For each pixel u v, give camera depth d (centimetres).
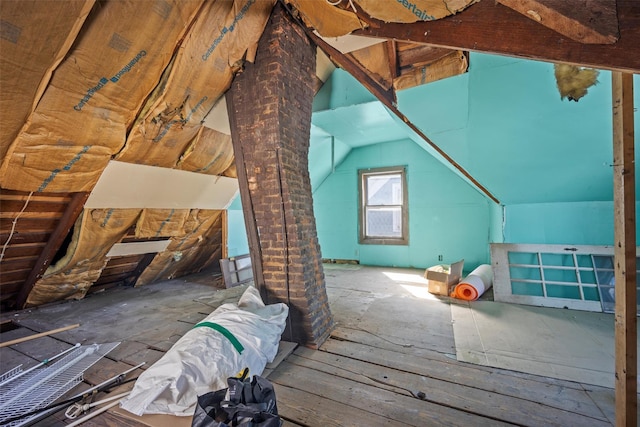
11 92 144
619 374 113
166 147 236
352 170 524
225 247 396
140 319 265
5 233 224
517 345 199
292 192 205
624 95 108
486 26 114
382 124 377
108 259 316
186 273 462
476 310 269
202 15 165
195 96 206
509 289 291
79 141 187
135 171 239
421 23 129
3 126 156
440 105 228
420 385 157
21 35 127
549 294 280
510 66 193
